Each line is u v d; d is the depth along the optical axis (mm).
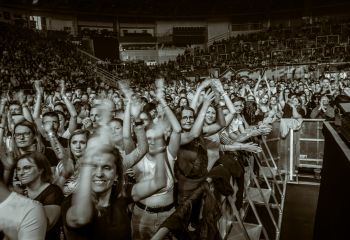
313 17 34250
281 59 25906
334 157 2803
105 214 1713
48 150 3900
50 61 24781
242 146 4137
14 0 29906
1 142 3674
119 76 27875
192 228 2383
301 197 6004
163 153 2477
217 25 37562
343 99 3732
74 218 1574
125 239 1747
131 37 34562
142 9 36781
